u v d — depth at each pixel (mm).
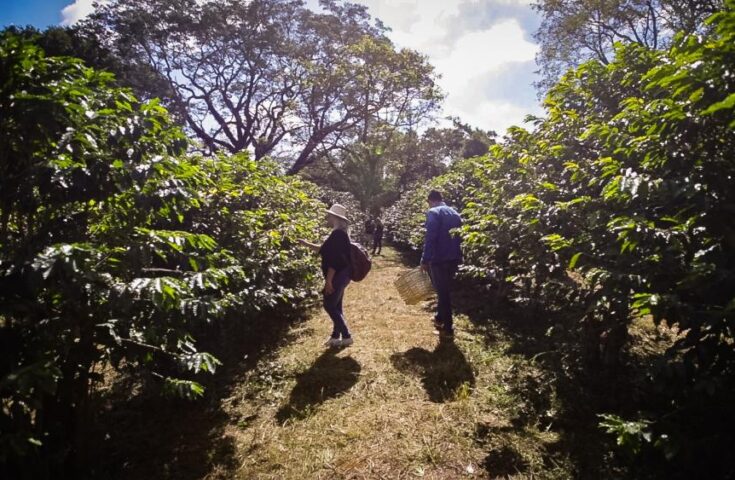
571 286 4043
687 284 2303
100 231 3008
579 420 3410
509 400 3771
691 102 2512
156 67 28797
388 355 4957
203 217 4730
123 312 2633
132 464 3291
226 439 3543
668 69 2539
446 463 3035
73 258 2074
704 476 2494
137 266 2699
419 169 37750
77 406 2932
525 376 4137
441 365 4609
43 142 2467
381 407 3816
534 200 3836
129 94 2871
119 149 2719
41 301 2479
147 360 3055
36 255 2072
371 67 28562
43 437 2697
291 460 3188
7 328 2336
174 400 4199
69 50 19625
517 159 5328
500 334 5484
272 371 4684
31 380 2008
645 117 2820
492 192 5891
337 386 4285
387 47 28312
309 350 5266
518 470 2922
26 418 2375
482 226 5332
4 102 2338
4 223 2494
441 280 5555
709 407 2412
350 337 5340
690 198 2459
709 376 2256
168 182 2822
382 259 14633
